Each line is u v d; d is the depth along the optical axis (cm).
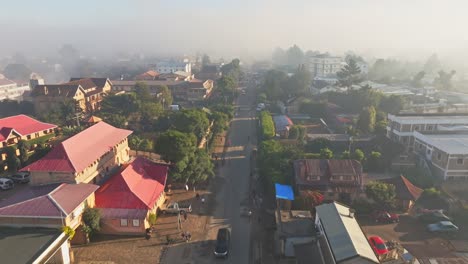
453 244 4003
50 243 3291
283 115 9631
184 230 4259
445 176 5506
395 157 6003
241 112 11100
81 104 9794
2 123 6106
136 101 9031
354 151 6675
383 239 4081
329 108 10212
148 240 4031
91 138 5106
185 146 5159
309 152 6750
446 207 4778
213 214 4672
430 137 6156
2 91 13650
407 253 3659
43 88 9644
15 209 3588
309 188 4953
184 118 7069
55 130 7588
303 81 13438
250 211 4731
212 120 8338
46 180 4309
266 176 5366
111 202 4212
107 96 9906
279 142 6969
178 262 3653
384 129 7756
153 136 7888
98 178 4975
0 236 3397
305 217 4031
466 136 6219
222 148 7494
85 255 3731
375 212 4566
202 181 5625
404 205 4731
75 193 3934
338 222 3488
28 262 2995
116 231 4116
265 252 3859
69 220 3634
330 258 3139
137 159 5162
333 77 15875
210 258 3731
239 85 17262
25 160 5800
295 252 3428
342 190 4884
